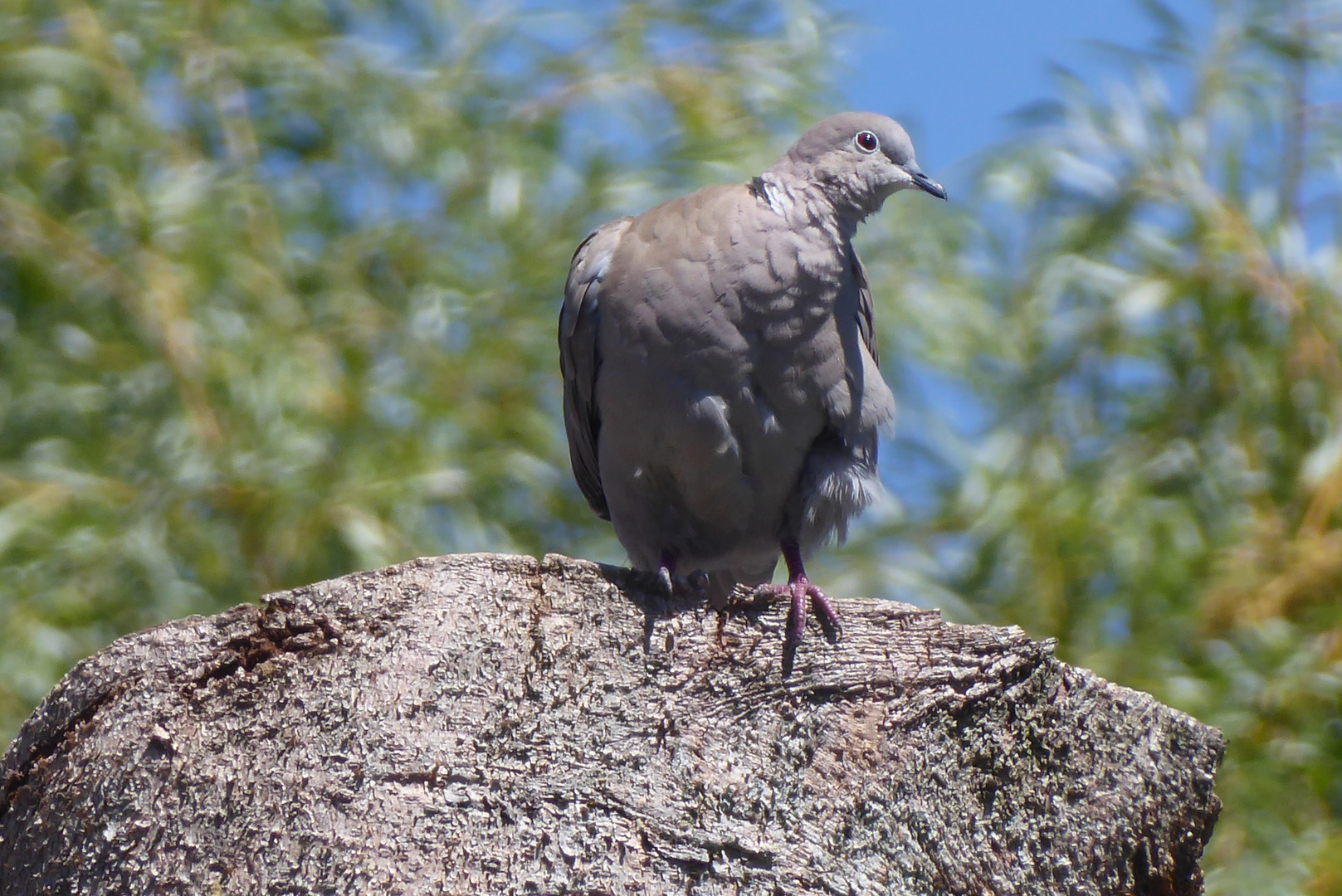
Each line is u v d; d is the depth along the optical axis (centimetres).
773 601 638
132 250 1382
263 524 1274
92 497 1288
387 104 1478
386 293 1461
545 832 584
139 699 613
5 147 1412
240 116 1505
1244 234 1345
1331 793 1203
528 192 1434
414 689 601
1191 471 1317
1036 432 1367
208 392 1340
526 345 1395
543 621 622
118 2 1470
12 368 1369
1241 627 1233
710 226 776
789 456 795
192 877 583
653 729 611
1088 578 1301
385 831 578
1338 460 1271
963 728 641
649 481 803
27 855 614
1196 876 674
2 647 1213
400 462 1309
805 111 1477
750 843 596
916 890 612
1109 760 658
